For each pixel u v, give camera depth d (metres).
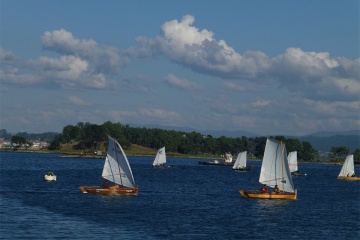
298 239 71.50
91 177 186.62
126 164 115.81
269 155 116.69
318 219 89.44
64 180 167.12
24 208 91.94
